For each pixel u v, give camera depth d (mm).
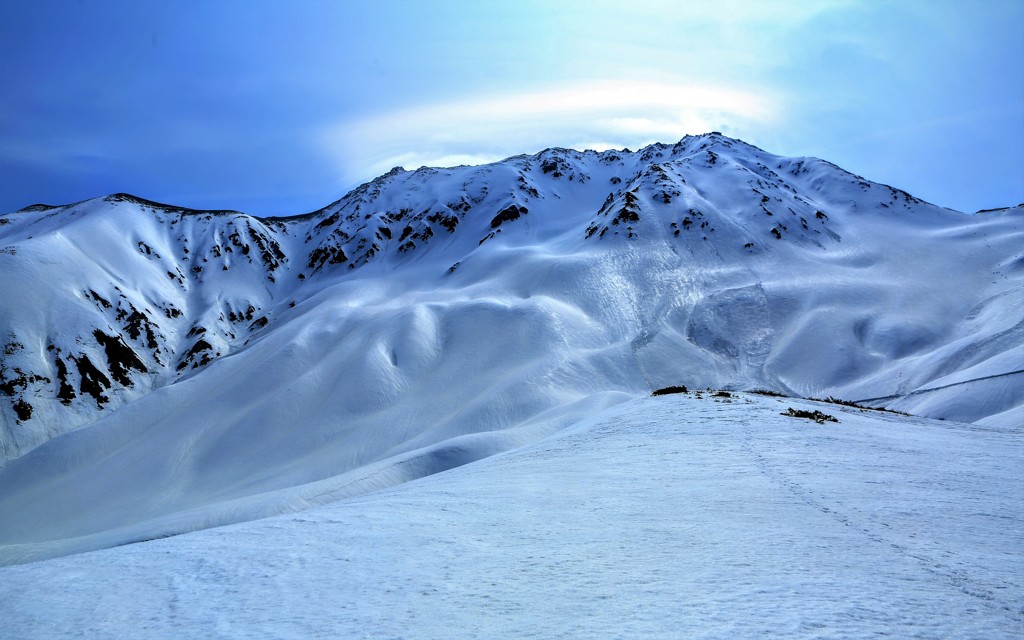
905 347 100688
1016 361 64688
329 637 5758
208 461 91062
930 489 12586
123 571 8680
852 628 5426
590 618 5898
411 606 6543
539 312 118188
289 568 8328
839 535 9023
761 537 8922
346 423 96000
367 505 13562
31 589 7938
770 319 118500
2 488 94312
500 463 21609
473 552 8734
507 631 5684
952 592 6480
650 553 8234
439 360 114250
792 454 17172
